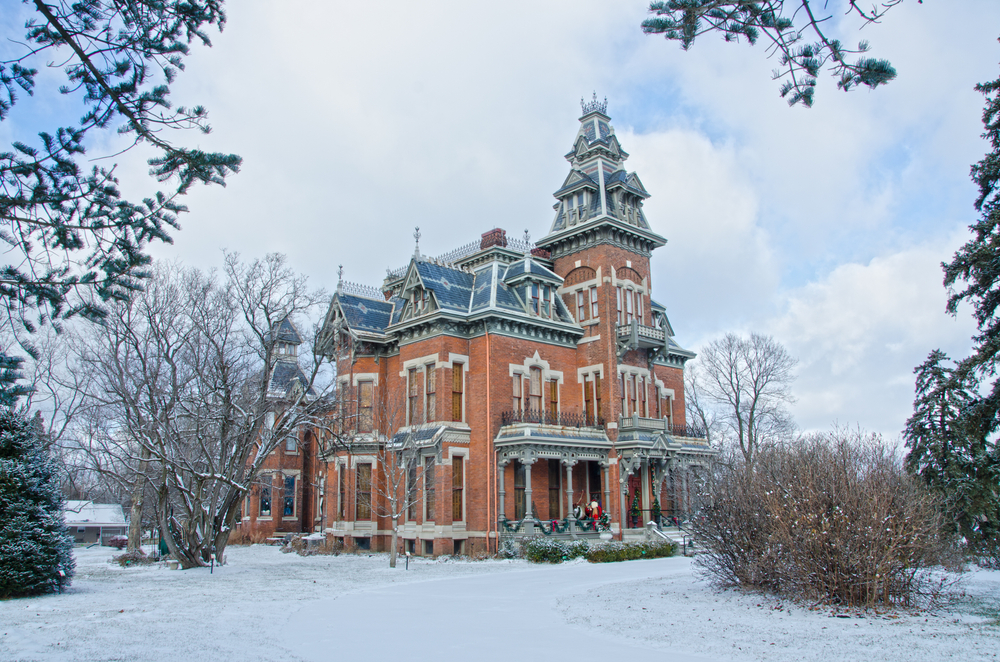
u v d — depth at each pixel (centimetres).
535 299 3772
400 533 3484
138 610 1653
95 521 6419
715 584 1961
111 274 854
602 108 4206
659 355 4162
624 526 3566
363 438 3569
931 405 2666
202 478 2814
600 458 3588
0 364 834
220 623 1456
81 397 3769
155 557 3272
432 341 3544
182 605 1742
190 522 2830
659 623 1418
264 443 3119
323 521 4097
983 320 2225
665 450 3712
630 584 2122
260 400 2888
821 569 1627
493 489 3334
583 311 3919
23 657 1127
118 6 783
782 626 1369
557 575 2475
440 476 3316
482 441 3400
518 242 4053
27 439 2075
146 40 798
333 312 3856
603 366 3759
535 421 3441
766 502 1778
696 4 721
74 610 1661
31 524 1967
